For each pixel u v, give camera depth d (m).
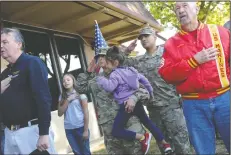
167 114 3.64
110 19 6.64
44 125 2.43
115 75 3.04
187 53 2.45
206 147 2.48
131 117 3.13
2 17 5.07
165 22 12.39
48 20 6.00
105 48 3.24
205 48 2.41
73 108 4.21
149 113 3.83
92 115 7.36
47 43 6.35
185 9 2.42
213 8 11.53
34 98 2.44
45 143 2.43
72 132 4.24
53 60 6.44
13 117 2.47
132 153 3.13
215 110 2.43
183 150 3.63
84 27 7.08
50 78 6.34
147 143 3.11
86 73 3.57
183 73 2.40
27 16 5.42
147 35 3.69
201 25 2.47
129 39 9.38
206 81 2.38
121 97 3.04
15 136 2.48
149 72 3.66
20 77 2.45
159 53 3.71
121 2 6.29
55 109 6.37
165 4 11.84
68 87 4.21
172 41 2.54
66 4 5.12
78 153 4.21
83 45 7.57
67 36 7.00
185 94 2.52
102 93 3.17
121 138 3.05
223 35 2.42
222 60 2.39
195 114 2.48
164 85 3.61
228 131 2.42
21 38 2.54
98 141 7.10
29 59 2.47
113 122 3.13
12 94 2.44
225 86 2.40
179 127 3.62
